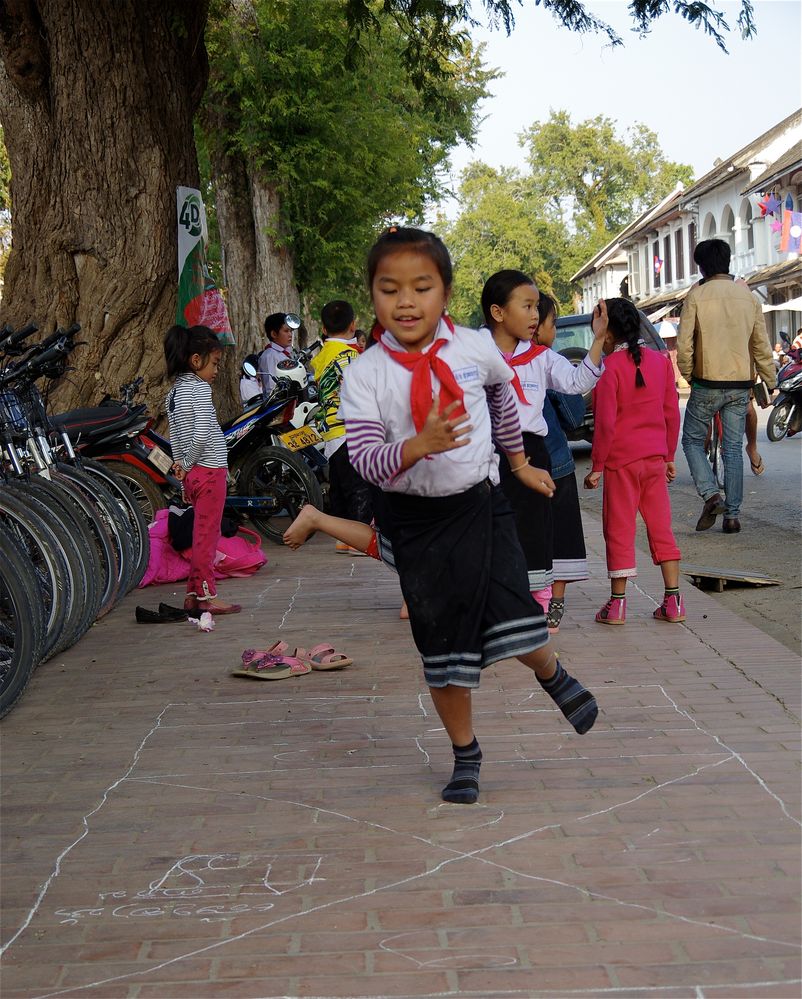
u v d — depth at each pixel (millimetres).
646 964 2584
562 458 5598
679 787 3594
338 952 2689
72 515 6105
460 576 3318
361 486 6672
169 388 9727
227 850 3279
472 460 3262
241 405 11477
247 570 7848
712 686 4660
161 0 9609
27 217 9633
